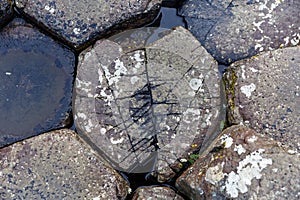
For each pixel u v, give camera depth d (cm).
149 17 190
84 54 186
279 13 191
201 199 170
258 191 162
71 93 187
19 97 186
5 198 171
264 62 183
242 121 179
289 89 180
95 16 186
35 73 188
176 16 195
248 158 167
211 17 192
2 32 189
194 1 194
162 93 182
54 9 186
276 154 167
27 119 185
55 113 185
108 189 174
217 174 168
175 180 180
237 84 181
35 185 172
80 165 175
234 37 190
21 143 177
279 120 178
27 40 189
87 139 180
